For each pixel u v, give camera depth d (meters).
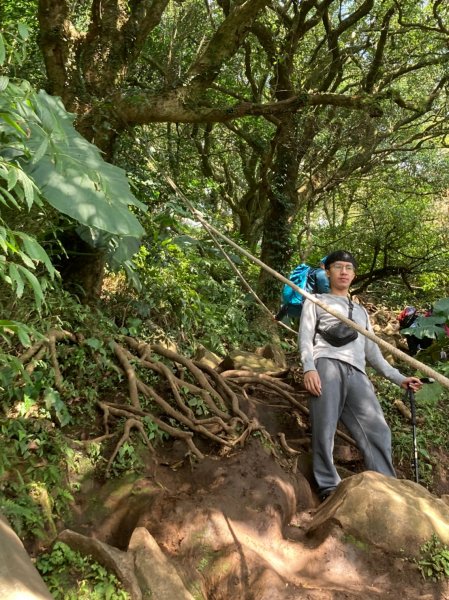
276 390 4.78
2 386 3.50
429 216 14.42
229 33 5.70
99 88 5.21
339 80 11.45
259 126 10.63
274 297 9.31
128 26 5.33
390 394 5.56
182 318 5.91
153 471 3.56
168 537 3.13
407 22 11.14
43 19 5.12
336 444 4.80
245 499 3.47
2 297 3.74
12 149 3.62
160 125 11.07
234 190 15.30
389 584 3.07
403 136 13.48
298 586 2.99
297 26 9.78
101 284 5.21
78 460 3.43
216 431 4.02
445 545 3.20
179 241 6.99
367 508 3.26
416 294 14.40
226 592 2.96
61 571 2.69
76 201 3.65
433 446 5.15
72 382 3.97
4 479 3.05
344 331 4.26
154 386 4.28
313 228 14.48
